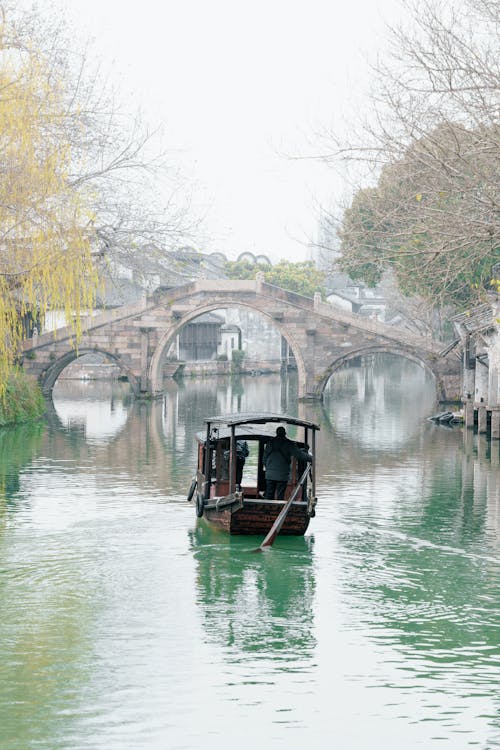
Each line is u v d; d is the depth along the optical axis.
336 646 14.63
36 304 28.77
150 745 11.19
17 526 22.72
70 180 32.44
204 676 13.30
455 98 19.12
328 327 65.38
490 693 12.84
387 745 11.23
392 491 28.30
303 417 54.91
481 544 21.30
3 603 16.72
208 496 23.19
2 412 46.97
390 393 78.44
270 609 16.41
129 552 20.36
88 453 36.50
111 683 13.02
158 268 37.28
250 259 113.31
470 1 19.88
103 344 66.94
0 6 27.41
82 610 16.28
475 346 47.50
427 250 20.31
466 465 34.03
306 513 21.47
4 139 25.94
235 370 106.38
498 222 19.62
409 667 13.73
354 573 18.91
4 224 26.55
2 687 12.87
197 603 16.83
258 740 11.34
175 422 50.09
